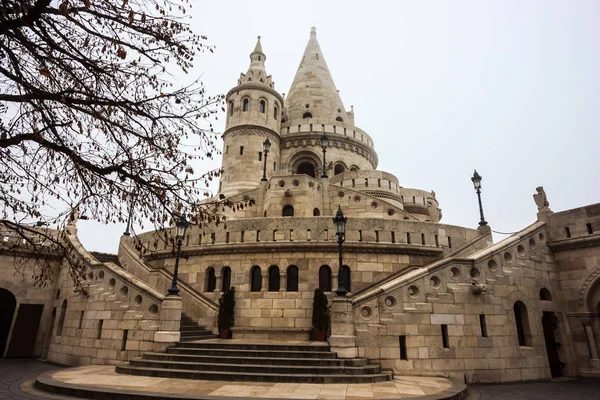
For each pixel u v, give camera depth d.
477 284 14.70
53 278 21.31
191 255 20.67
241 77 39.72
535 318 15.43
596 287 15.82
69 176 7.58
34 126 7.10
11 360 18.78
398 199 31.05
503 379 13.89
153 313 15.25
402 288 14.37
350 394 9.99
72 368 14.23
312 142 39.75
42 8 6.26
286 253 19.08
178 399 9.09
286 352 13.34
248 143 36.28
